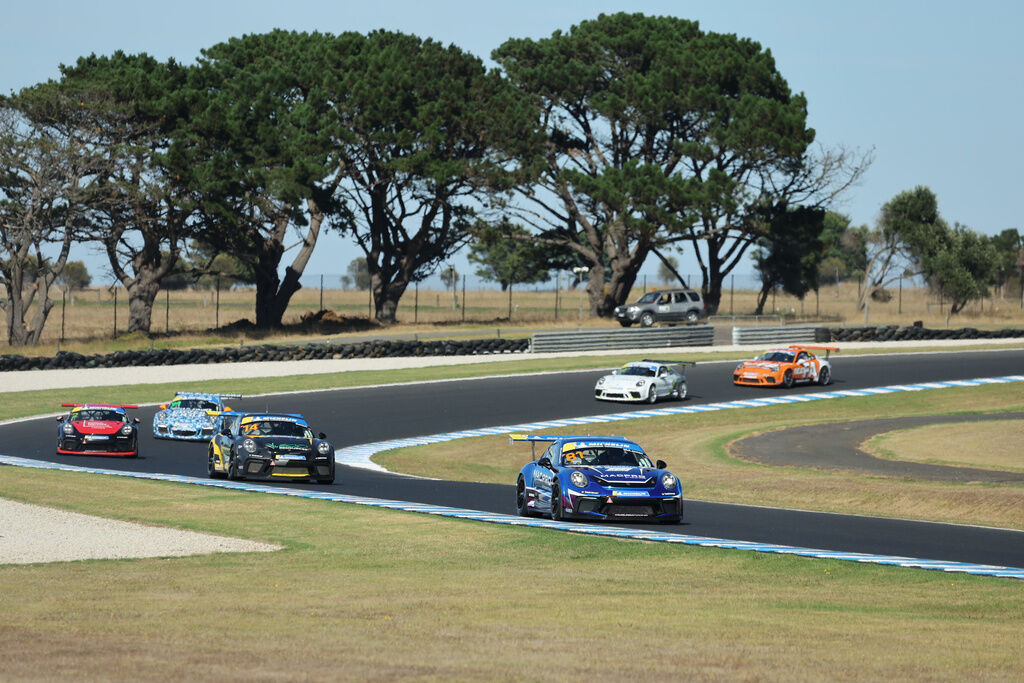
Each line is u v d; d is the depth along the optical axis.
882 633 39.03
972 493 82.31
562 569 51.50
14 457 105.38
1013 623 41.56
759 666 33.28
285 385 170.75
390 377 181.25
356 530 62.28
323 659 32.62
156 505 71.50
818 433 131.25
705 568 52.09
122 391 161.62
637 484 68.44
